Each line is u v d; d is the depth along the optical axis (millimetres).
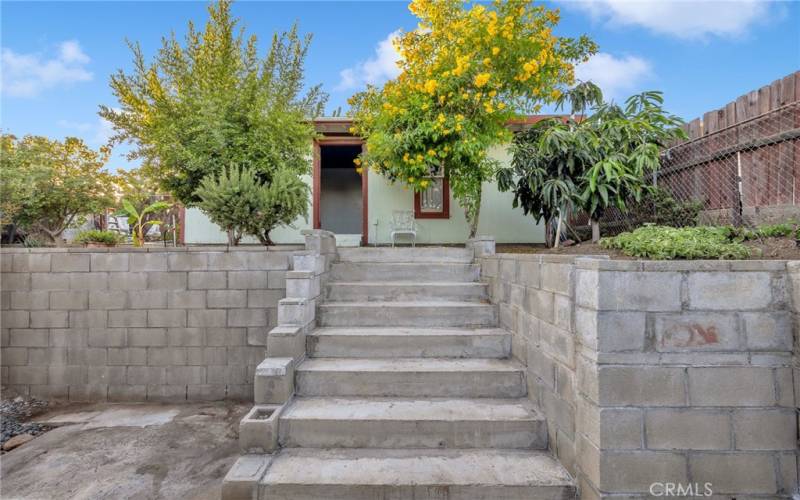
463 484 2244
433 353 3418
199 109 5031
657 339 1935
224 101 5012
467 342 3422
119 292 4125
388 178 7039
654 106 4379
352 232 11164
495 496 2230
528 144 4871
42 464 2918
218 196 4324
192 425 3559
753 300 1927
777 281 1929
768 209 3402
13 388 4117
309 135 5738
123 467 2877
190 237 6980
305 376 3080
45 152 5781
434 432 2646
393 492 2246
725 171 3869
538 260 2795
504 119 5496
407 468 2402
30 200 5207
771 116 3389
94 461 2959
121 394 4102
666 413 1921
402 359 3381
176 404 4055
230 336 4117
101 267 4137
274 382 2844
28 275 4152
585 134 4141
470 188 5602
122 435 3367
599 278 1953
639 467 1904
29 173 5156
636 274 1954
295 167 5457
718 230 3145
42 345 4137
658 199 4363
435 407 2840
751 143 3568
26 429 3512
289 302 3367
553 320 2529
